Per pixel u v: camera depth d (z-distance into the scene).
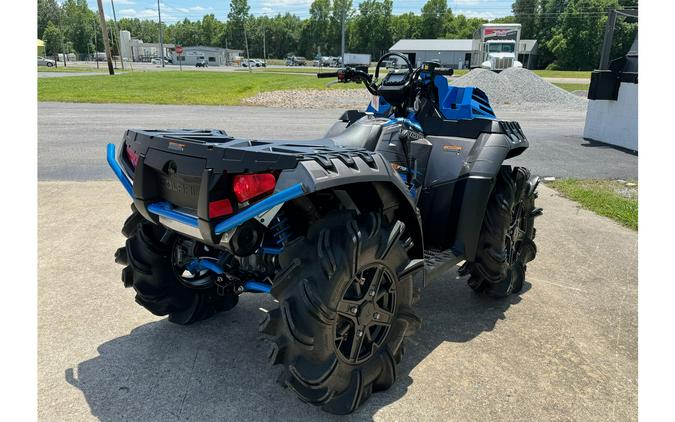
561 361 2.97
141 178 2.52
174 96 19.80
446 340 3.20
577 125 14.80
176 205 2.48
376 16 95.56
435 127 3.75
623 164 9.27
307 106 17.83
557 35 64.88
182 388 2.62
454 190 3.45
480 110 3.93
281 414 2.44
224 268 2.80
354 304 2.32
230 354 2.96
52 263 4.17
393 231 2.43
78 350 2.96
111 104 16.81
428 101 3.78
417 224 2.67
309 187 2.01
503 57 30.98
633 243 5.10
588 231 5.47
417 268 2.61
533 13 72.56
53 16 98.50
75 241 4.68
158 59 86.44
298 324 2.15
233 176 2.16
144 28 128.62
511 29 32.62
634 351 3.09
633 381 2.77
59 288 3.74
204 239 2.26
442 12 93.62
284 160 2.09
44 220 5.26
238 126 12.41
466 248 3.39
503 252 3.50
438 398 2.59
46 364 2.80
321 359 2.24
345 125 3.72
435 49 62.28
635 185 7.66
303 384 2.25
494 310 3.64
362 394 2.41
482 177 3.36
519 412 2.50
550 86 22.38
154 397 2.54
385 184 2.44
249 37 111.69
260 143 2.46
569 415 2.49
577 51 63.53
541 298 3.85
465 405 2.54
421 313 3.58
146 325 3.27
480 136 3.56
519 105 20.20
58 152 8.80
